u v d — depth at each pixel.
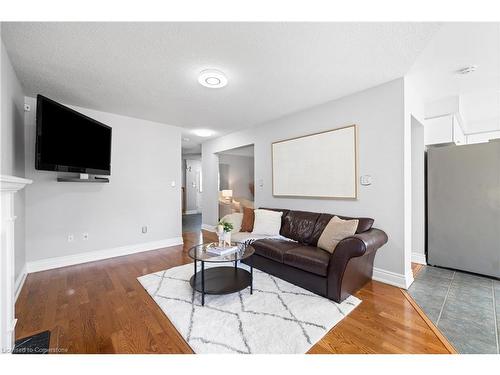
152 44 1.81
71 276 2.70
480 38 1.88
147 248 3.89
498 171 2.64
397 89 2.44
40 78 2.38
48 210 2.95
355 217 2.73
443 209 2.99
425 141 3.35
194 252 2.31
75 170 2.70
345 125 2.89
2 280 1.14
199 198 9.66
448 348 1.48
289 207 3.62
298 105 3.20
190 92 2.76
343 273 2.01
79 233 3.20
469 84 2.74
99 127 3.08
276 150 3.77
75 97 2.88
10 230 1.23
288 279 2.47
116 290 2.33
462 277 2.69
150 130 3.97
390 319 1.81
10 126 2.07
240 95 2.86
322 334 1.61
